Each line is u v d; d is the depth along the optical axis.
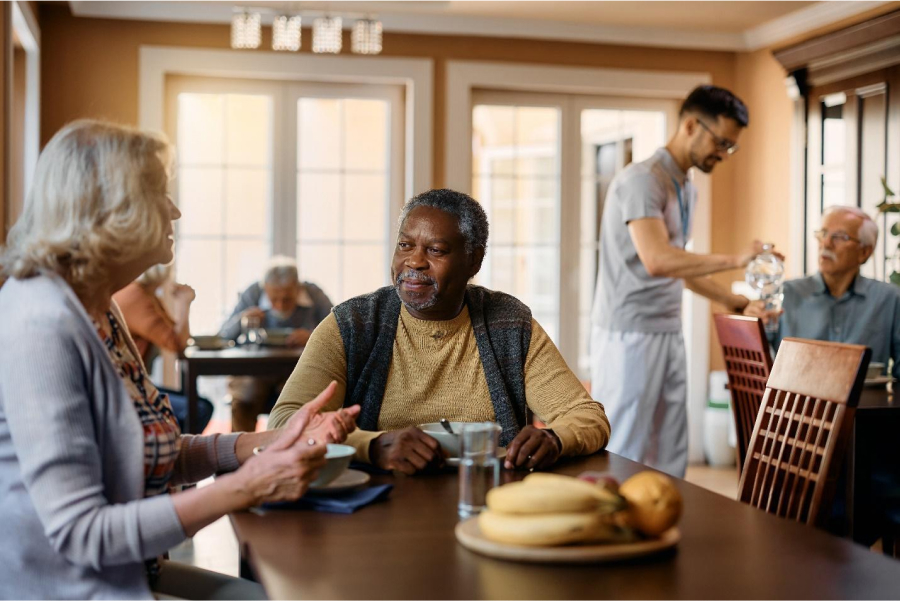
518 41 5.35
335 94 5.32
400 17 5.16
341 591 1.06
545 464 1.71
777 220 5.35
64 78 4.94
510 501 1.18
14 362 1.26
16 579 1.29
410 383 1.96
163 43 5.03
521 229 5.53
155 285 4.20
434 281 1.90
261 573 1.13
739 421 2.98
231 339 4.89
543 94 5.50
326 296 5.06
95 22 4.96
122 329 1.53
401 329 1.99
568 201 5.55
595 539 1.17
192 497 1.28
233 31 4.67
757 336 2.77
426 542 1.26
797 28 5.15
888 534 2.71
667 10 5.07
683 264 3.39
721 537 1.28
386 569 1.14
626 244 3.60
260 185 5.30
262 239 5.31
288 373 4.21
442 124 5.30
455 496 1.52
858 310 3.49
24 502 1.29
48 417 1.25
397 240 1.98
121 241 1.34
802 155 5.09
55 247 1.31
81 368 1.30
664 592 1.06
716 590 1.06
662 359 3.61
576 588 1.07
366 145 5.37
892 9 4.52
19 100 4.70
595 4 4.95
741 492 1.99
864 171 4.66
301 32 5.15
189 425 4.12
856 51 4.65
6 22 3.62
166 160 1.42
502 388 1.96
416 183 5.26
